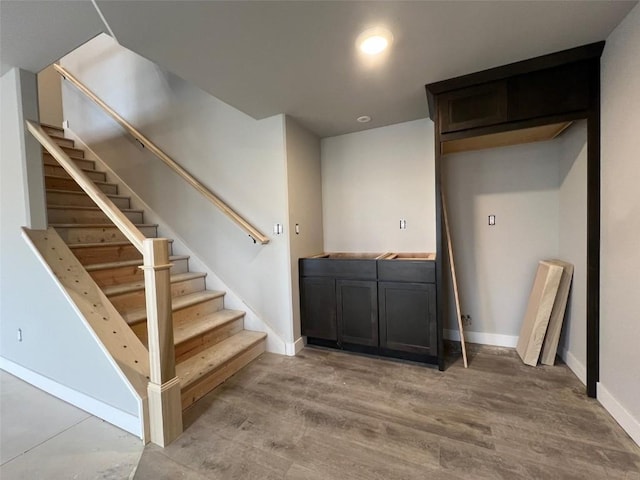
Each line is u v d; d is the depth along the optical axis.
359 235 3.46
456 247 3.10
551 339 2.56
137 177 3.80
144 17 1.54
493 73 2.16
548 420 1.86
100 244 2.79
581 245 2.29
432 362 2.69
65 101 4.39
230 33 1.69
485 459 1.58
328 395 2.22
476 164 3.00
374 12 1.55
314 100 2.59
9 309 2.60
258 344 2.92
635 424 1.65
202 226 3.39
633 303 1.66
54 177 3.36
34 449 1.76
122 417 1.91
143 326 2.36
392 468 1.54
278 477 1.51
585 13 1.62
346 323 2.91
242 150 3.11
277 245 2.99
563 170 2.61
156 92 3.60
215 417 2.00
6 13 1.74
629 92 1.66
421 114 2.96
